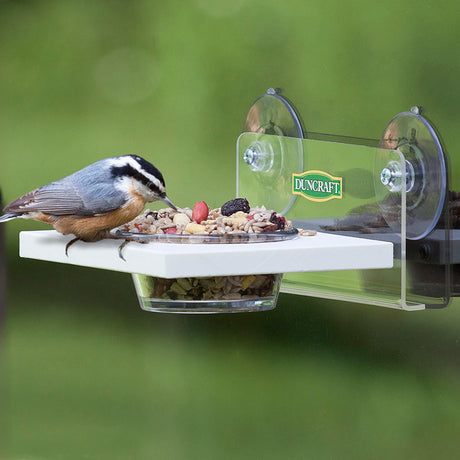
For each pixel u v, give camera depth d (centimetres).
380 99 541
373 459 611
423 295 494
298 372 660
